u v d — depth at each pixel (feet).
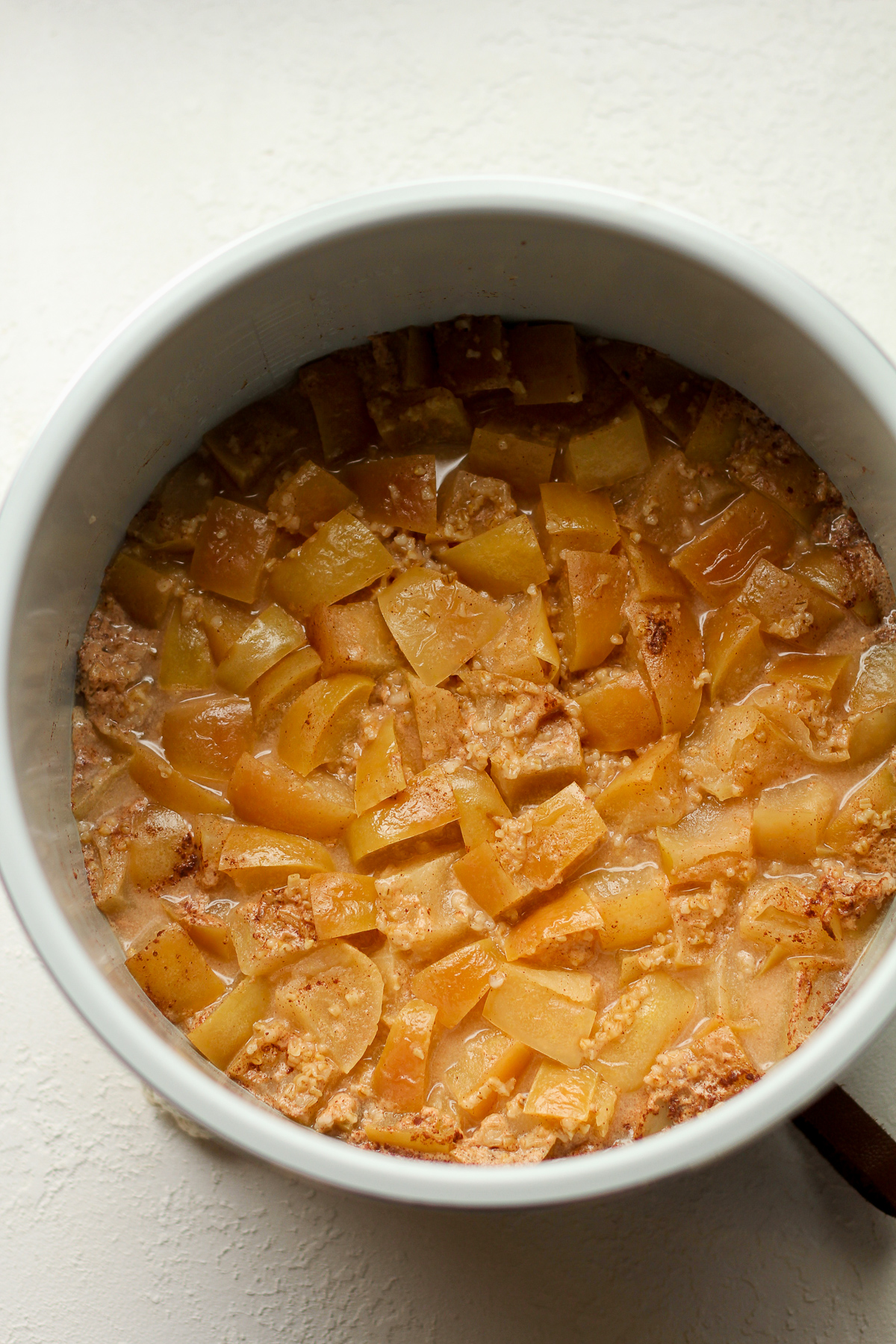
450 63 2.40
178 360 2.10
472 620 2.20
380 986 2.13
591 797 2.18
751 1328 2.27
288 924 2.14
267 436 2.21
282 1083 2.13
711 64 2.39
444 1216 2.29
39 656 2.09
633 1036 2.12
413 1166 1.94
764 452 2.20
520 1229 2.29
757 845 2.16
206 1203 2.30
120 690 2.19
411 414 2.21
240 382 2.18
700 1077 2.11
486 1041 2.14
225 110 2.40
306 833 2.19
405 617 2.19
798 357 2.09
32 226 2.39
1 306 2.38
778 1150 2.30
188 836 2.18
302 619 2.21
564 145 2.38
